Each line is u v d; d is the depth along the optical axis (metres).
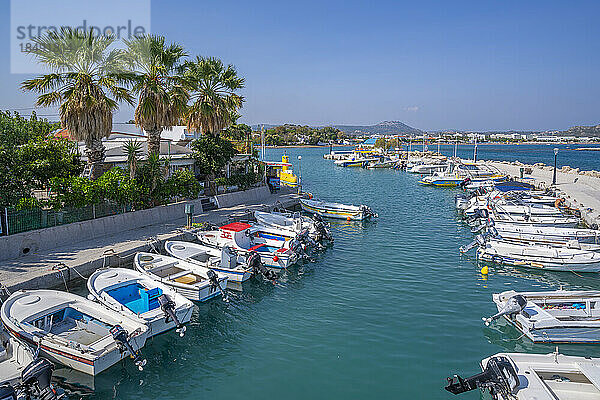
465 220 34.22
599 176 57.75
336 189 55.47
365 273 21.62
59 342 12.45
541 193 39.09
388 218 35.94
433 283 20.12
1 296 15.13
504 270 22.06
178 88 29.75
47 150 24.48
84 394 11.73
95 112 24.61
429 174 76.94
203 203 33.03
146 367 13.11
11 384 10.59
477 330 15.32
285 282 20.45
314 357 13.55
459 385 11.02
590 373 10.48
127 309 14.59
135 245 22.30
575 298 15.96
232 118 48.75
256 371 12.83
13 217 20.31
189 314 15.44
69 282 18.50
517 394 10.05
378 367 12.92
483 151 177.50
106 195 24.64
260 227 26.94
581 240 26.23
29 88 24.11
